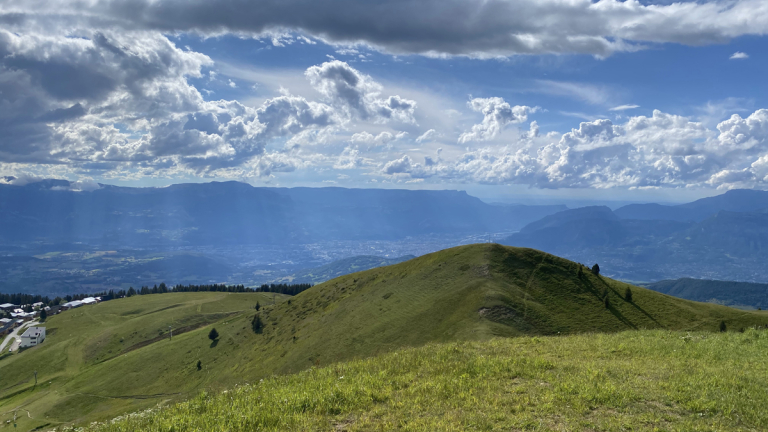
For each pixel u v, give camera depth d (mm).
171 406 17453
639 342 24297
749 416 12930
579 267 84875
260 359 94750
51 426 93062
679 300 74000
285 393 16609
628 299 71625
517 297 69750
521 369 17859
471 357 20484
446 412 13617
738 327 61094
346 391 16000
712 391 14867
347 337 78000
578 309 67250
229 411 14805
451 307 71312
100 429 15852
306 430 13023
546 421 12867
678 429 12086
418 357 21406
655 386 15531
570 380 16141
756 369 18172
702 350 21906
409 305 81000
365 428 12906
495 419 13023
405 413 13844
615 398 14312
